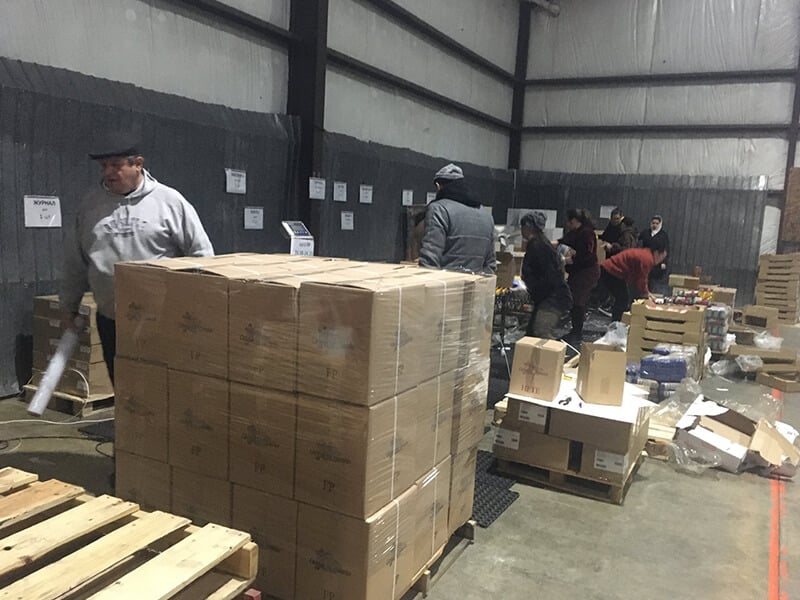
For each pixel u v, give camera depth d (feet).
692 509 10.82
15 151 13.16
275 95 20.97
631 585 8.43
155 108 16.14
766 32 32.53
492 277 8.83
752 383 19.60
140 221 9.25
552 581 8.42
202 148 17.65
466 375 8.25
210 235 18.35
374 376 6.09
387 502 6.63
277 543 6.77
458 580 8.28
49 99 13.60
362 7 23.97
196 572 4.45
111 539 4.81
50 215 13.94
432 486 7.64
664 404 15.25
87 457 11.04
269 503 6.75
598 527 10.03
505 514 10.30
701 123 34.47
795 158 32.76
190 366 7.05
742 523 10.38
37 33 13.99
